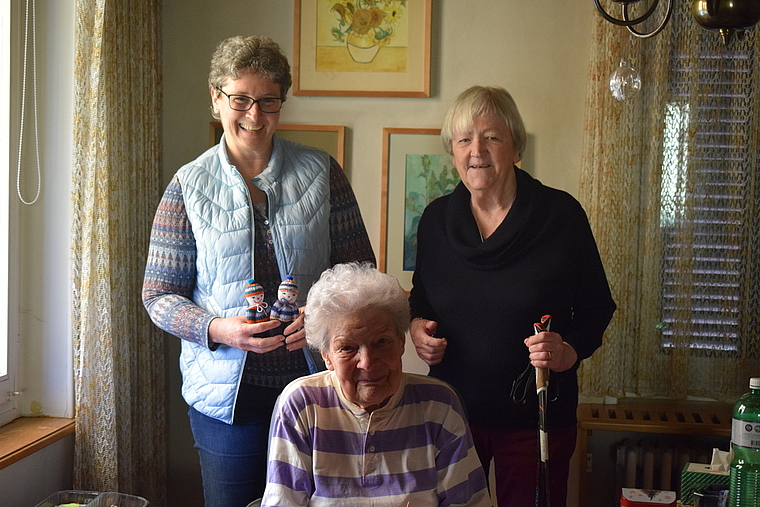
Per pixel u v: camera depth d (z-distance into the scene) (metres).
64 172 2.29
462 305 1.96
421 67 2.79
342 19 2.80
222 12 2.85
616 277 2.68
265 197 1.91
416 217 2.85
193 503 2.94
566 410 1.94
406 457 1.52
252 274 1.85
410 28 2.79
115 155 2.37
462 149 1.97
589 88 2.69
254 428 1.86
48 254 2.31
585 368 2.73
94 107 2.21
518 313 1.90
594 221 2.68
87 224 2.22
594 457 2.77
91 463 2.28
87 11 2.19
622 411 2.69
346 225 2.05
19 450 2.05
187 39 2.87
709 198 2.69
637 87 1.80
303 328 1.79
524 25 2.77
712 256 2.70
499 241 1.92
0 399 2.23
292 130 2.86
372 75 2.81
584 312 2.00
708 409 2.74
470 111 1.94
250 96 1.80
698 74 2.64
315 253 1.93
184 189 1.89
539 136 2.79
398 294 1.50
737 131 2.64
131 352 2.54
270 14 2.84
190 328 1.80
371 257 2.10
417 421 1.54
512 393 1.89
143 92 2.63
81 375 2.26
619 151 2.66
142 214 2.60
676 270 2.69
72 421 2.31
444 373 2.00
